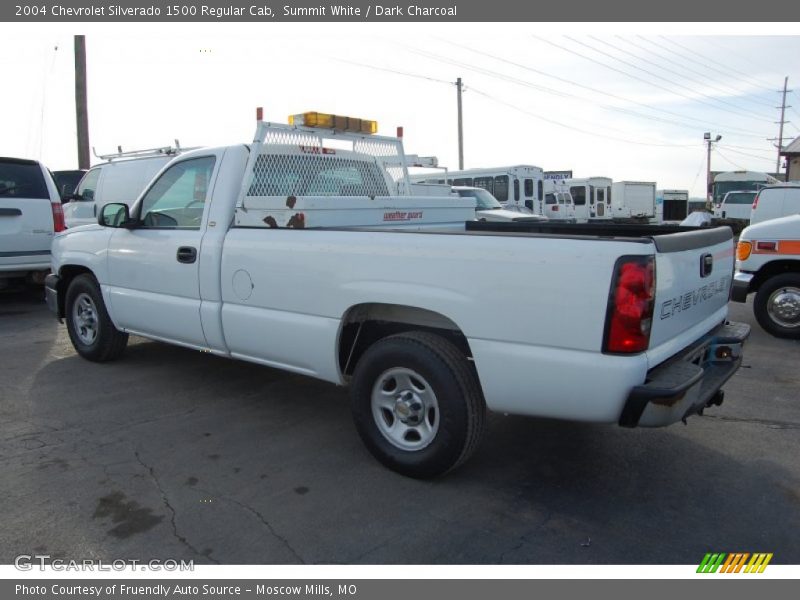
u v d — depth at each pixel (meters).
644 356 3.16
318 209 4.27
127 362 6.26
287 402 5.17
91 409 4.98
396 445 3.86
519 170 21.05
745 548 3.15
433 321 3.80
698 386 3.32
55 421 4.73
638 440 4.43
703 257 3.81
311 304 4.08
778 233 7.46
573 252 3.14
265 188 4.70
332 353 4.04
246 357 4.65
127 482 3.77
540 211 22.28
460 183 21.94
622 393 3.10
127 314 5.52
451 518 3.40
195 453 4.19
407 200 5.09
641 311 3.07
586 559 3.06
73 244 6.06
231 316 4.55
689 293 3.64
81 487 3.70
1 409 4.96
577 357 3.15
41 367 6.12
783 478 3.88
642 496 3.65
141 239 5.25
